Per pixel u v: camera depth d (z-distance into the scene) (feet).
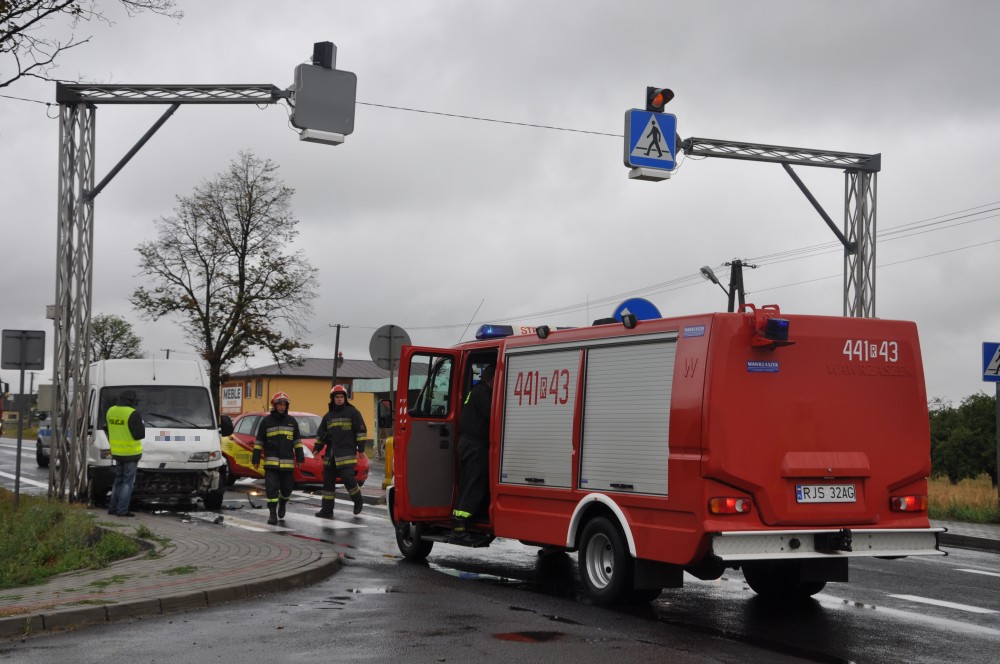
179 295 150.10
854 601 30.73
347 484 55.11
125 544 37.86
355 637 24.50
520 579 34.71
